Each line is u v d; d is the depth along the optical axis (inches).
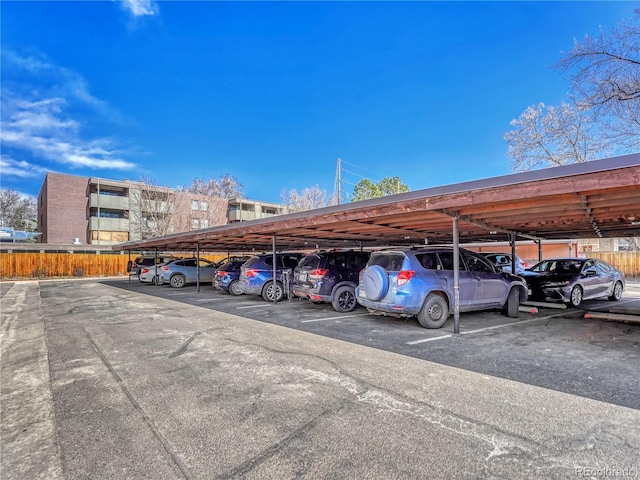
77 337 255.0
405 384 152.6
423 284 260.7
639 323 283.0
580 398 135.5
